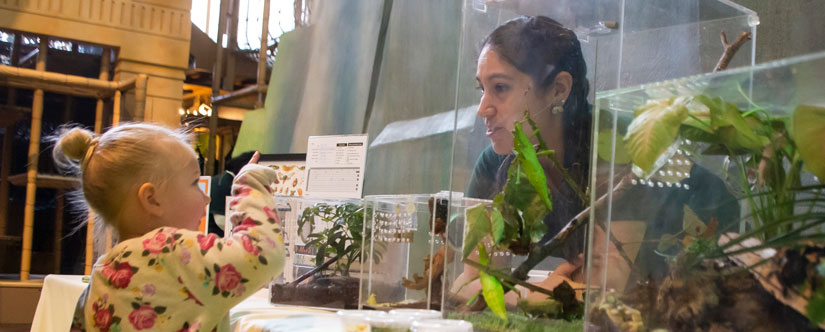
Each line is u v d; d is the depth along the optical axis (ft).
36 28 11.00
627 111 2.27
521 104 3.14
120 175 3.74
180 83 12.15
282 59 11.49
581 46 3.24
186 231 3.56
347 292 4.52
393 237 4.07
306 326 3.47
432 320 2.65
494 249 3.06
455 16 7.97
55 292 6.27
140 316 3.34
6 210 11.85
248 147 11.65
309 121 10.41
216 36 14.79
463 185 3.21
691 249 2.05
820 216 1.83
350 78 9.75
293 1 12.93
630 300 2.19
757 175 1.95
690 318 2.03
